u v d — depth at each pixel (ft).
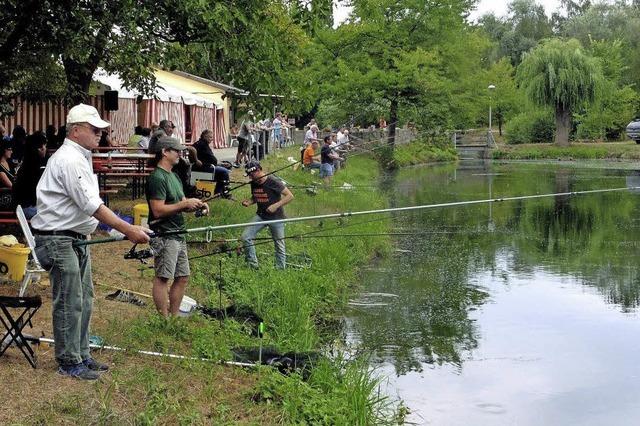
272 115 46.73
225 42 42.98
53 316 20.90
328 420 22.20
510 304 39.75
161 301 26.91
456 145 165.58
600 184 103.81
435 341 33.32
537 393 27.50
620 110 185.68
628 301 40.37
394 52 127.54
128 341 24.43
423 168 135.23
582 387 28.25
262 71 44.45
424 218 71.92
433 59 126.31
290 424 20.98
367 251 52.34
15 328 21.58
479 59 149.48
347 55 127.54
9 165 46.09
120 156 46.44
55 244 20.42
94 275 32.83
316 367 25.82
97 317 27.02
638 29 226.79
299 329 32.24
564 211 77.82
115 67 47.75
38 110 72.02
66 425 18.57
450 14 132.87
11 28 40.40
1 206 35.50
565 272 47.73
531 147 175.94
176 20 42.52
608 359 31.30
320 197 69.31
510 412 25.82
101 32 40.16
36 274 29.01
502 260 51.55
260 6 42.65
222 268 37.52
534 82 175.22
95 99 72.90
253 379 23.58
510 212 77.00
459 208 79.66
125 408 19.83
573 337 34.01
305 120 170.60
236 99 46.91
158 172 26.55
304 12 40.47
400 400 26.61
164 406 20.12
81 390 20.31
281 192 39.06
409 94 123.85
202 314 30.42
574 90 172.35
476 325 35.88
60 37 39.58
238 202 54.49
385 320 36.63
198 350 24.75
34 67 46.01
